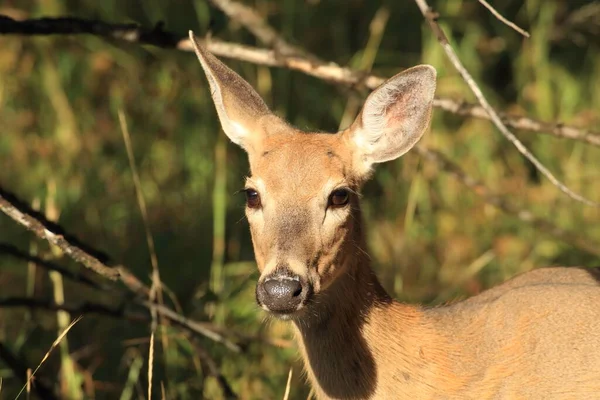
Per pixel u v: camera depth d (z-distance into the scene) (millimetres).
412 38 16203
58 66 15758
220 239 12617
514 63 15883
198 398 11234
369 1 16438
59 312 11109
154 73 15758
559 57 16109
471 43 15492
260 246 9039
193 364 11562
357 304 9320
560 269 10055
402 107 9484
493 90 15852
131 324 12172
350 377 9359
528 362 9258
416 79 9391
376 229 13797
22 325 12250
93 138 15172
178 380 11336
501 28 16125
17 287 12977
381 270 13320
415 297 12906
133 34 10711
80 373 11320
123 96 15562
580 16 15492
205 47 10531
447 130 14945
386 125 9492
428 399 9336
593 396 9086
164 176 14734
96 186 14516
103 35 10711
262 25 11500
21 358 11211
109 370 11820
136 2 16062
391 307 9484
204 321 12172
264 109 9883
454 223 13859
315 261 8898
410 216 13031
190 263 13273
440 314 9711
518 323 9398
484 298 9891
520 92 15586
